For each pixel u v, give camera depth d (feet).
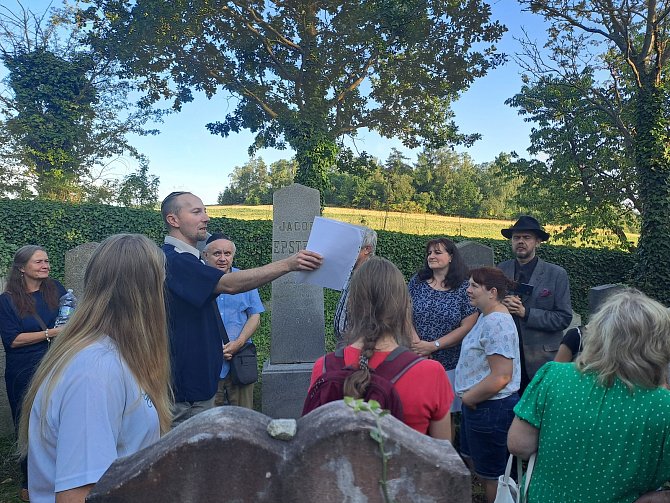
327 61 64.75
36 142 61.62
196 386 8.93
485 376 10.08
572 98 56.44
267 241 47.62
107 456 4.20
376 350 6.16
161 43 61.98
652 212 43.27
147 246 5.16
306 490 3.20
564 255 50.65
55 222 42.83
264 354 29.96
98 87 66.33
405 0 58.80
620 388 5.82
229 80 67.26
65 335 4.79
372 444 3.18
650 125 43.34
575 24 48.52
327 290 44.65
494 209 153.07
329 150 63.05
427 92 68.18
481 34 62.75
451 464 3.22
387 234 49.11
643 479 5.71
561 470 5.96
